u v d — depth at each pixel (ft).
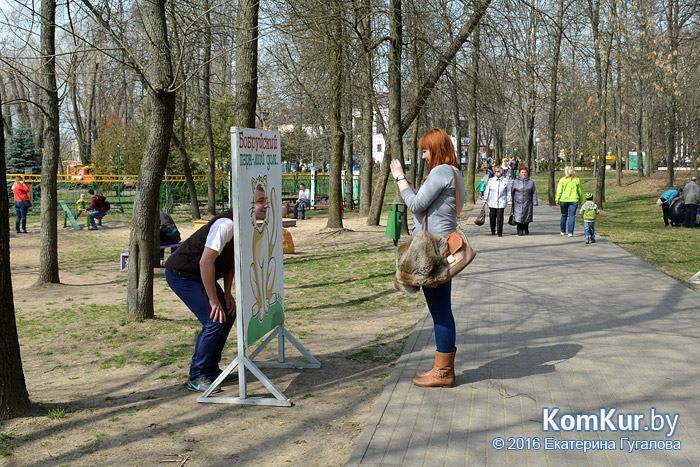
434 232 16.40
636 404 15.72
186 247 17.71
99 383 19.24
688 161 214.07
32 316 30.94
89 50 24.81
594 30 79.05
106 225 88.48
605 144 91.09
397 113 54.90
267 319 18.48
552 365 19.11
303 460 13.16
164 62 25.70
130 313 27.43
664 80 101.76
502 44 49.21
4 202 15.33
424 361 19.75
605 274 36.35
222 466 12.96
